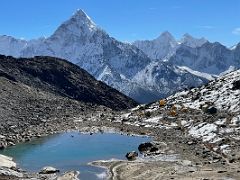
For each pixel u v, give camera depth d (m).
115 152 99.69
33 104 163.38
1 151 101.94
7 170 77.44
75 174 79.75
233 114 116.06
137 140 112.56
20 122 136.12
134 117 142.50
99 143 110.44
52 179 75.94
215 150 89.62
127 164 85.00
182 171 73.56
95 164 87.75
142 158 91.06
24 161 92.31
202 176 68.06
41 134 122.75
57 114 156.12
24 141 113.69
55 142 112.62
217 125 109.38
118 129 128.38
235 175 67.06
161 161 85.25
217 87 149.12
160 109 145.75
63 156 96.62
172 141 103.75
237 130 102.31
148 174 74.12
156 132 118.12
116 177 75.81
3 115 139.25
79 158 94.19
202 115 125.38
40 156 96.88
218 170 71.94
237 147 88.94
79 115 158.12
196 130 110.88
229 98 132.50
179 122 125.06
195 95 149.75
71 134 123.75
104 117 151.25
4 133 119.12
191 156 87.44
